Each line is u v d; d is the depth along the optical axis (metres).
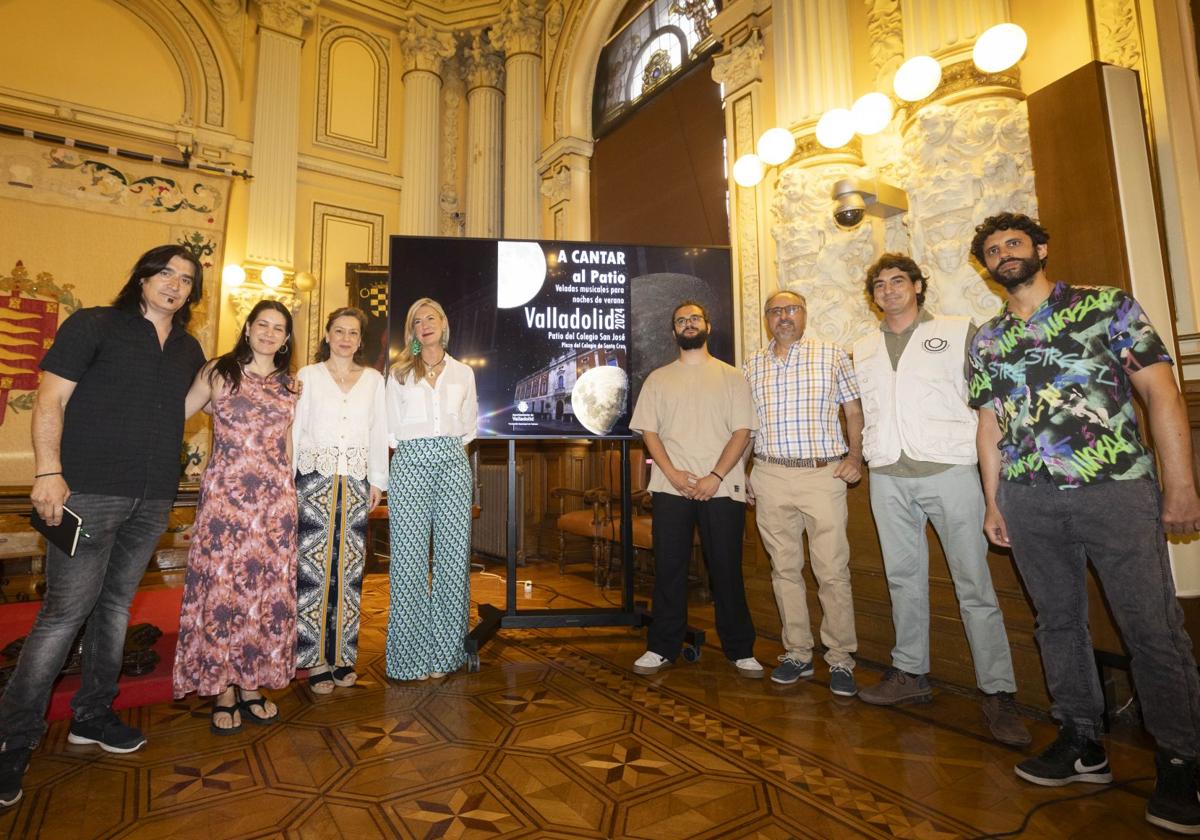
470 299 2.87
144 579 3.63
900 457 2.13
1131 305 1.49
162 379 1.79
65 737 1.88
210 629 1.88
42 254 5.18
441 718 2.05
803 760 1.76
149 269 1.74
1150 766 1.71
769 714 2.10
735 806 1.52
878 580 2.67
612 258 2.98
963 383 2.05
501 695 2.27
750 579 3.20
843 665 2.30
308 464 2.29
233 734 1.92
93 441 1.65
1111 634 2.00
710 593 3.88
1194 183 2.02
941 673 2.41
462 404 2.55
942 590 2.42
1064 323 1.58
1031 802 1.54
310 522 2.27
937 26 2.50
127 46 5.69
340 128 6.66
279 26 6.28
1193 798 1.41
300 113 6.46
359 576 2.39
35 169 5.20
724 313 3.02
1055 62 2.36
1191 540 1.92
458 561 2.49
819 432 2.39
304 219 6.41
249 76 6.23
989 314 2.26
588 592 4.06
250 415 1.99
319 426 2.31
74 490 1.62
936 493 2.04
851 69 3.08
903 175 2.60
